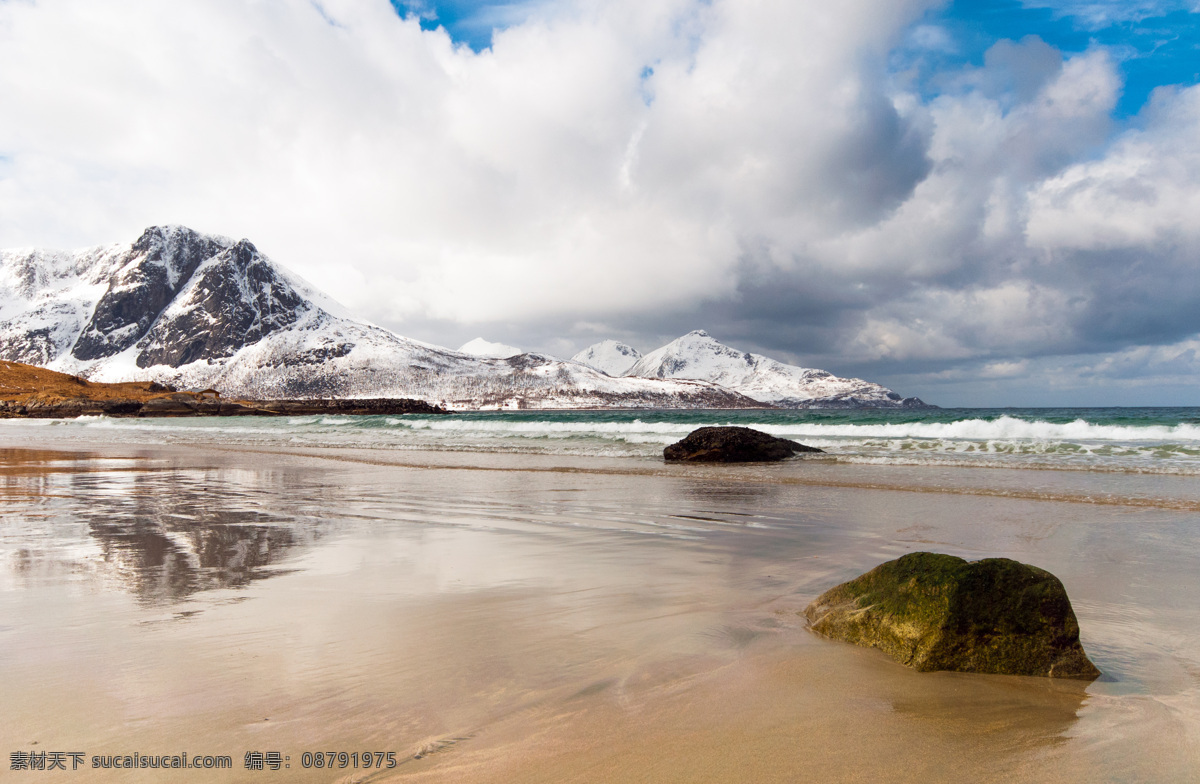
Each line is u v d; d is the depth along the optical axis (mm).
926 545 7633
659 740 2998
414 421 51188
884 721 3252
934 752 2941
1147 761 2863
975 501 11125
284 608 5066
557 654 4105
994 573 4125
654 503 11172
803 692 3588
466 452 23625
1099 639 4508
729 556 7098
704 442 19484
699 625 4719
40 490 12836
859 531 8547
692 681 3707
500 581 5992
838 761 2842
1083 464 16562
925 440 23156
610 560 6918
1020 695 3592
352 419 63031
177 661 3902
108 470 17062
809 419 48344
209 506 10805
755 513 10078
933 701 3504
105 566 6496
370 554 7172
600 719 3205
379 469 17406
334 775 2660
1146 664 4062
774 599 5438
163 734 2994
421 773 2693
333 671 3779
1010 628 3979
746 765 2799
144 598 5324
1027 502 10969
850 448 22203
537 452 23375
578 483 14156
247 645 4203
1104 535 8133
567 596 5492
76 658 3947
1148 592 5617
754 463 18609
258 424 59125
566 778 2670
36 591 5531
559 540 8023
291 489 13125
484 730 3078
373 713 3240
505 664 3918
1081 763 2846
